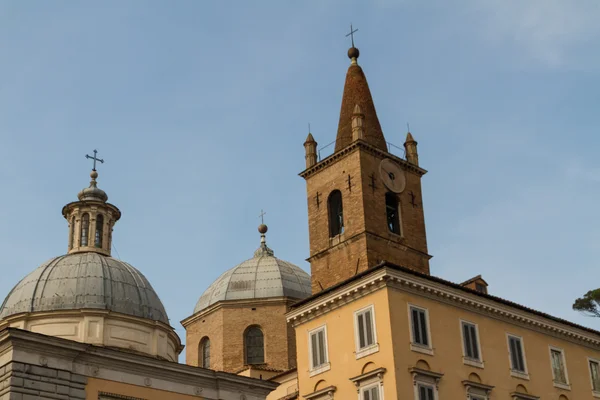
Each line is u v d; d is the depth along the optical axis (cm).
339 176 6000
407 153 6384
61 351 4025
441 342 5144
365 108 6462
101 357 4147
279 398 6097
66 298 5703
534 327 5816
